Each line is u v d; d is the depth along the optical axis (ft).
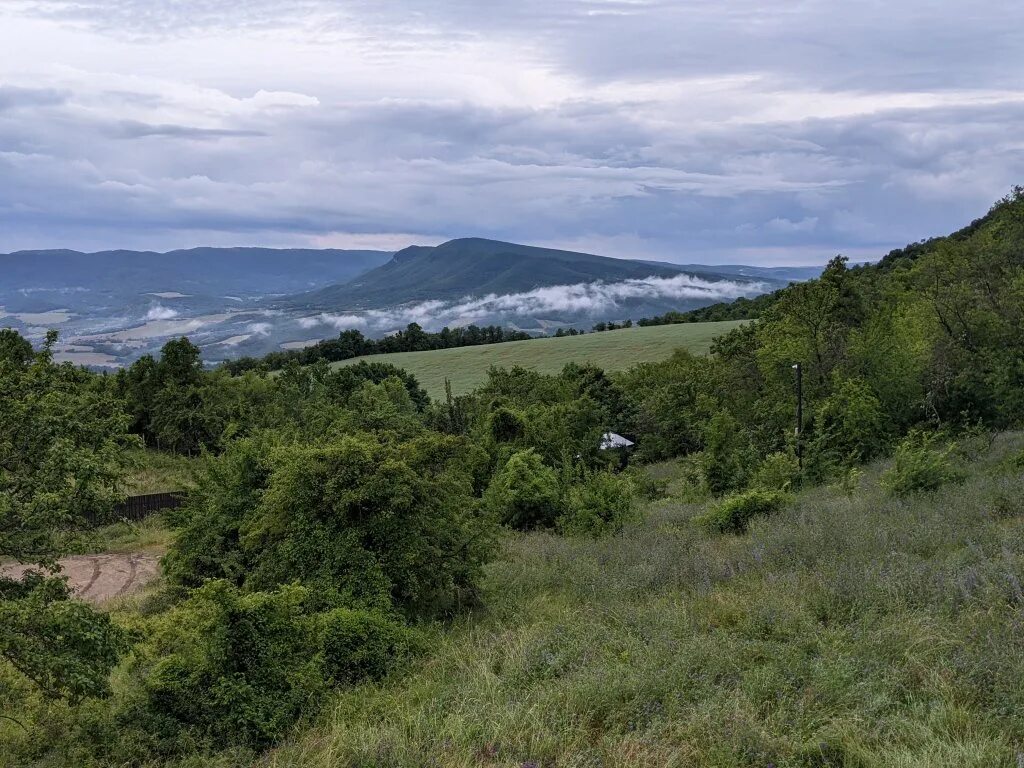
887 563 28.60
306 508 33.65
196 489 45.09
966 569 25.25
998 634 20.01
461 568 34.76
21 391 24.97
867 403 84.28
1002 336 86.43
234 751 21.16
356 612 28.48
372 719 22.22
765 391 107.96
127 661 29.27
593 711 19.65
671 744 17.42
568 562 42.01
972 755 14.75
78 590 58.18
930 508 39.40
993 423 83.51
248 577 35.88
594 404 117.70
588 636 25.63
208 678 23.53
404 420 52.80
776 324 108.58
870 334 95.61
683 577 33.06
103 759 21.56
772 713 18.04
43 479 23.31
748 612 25.27
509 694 21.75
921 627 21.21
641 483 83.61
